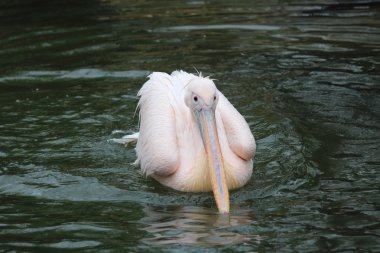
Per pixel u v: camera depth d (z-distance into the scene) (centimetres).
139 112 1359
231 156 1085
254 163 1163
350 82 1490
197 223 944
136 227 932
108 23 2039
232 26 1939
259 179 1104
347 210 965
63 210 1000
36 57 1734
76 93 1496
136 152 1206
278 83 1504
